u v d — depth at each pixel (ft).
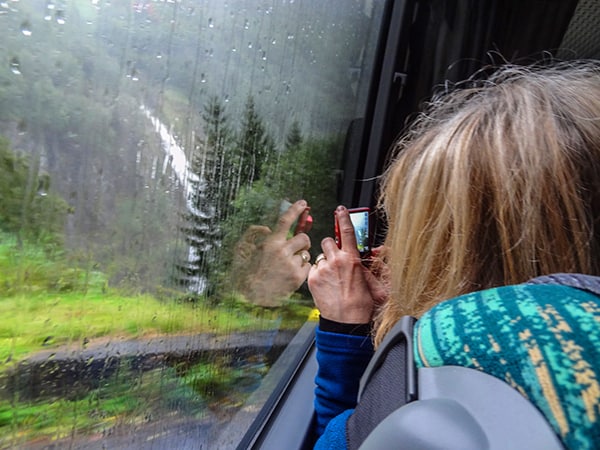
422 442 1.14
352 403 3.41
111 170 2.45
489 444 1.07
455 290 1.79
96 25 2.26
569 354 1.11
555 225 1.66
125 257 2.61
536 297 1.28
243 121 3.85
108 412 2.56
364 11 6.91
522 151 1.73
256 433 4.08
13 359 2.03
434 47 7.79
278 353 5.21
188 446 3.35
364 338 3.43
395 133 7.82
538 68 2.60
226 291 3.91
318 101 5.89
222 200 3.68
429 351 1.33
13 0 1.90
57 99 2.11
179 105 2.95
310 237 6.19
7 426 2.03
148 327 2.85
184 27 2.88
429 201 1.93
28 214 2.03
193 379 3.43
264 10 3.88
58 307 2.21
